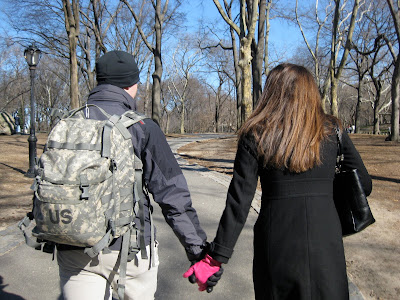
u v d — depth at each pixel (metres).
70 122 1.76
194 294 3.23
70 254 1.83
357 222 1.89
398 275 3.64
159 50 20.91
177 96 63.72
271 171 1.79
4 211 5.72
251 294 3.24
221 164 12.09
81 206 1.60
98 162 1.65
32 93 9.10
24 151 15.20
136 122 1.84
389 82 44.56
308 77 1.89
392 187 8.00
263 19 18.72
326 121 1.88
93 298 1.86
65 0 14.44
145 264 1.93
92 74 24.97
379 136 26.83
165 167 1.87
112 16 24.39
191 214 1.93
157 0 20.34
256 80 18.97
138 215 1.87
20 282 3.40
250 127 1.85
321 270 1.67
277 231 1.73
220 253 1.80
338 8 22.73
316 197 1.75
